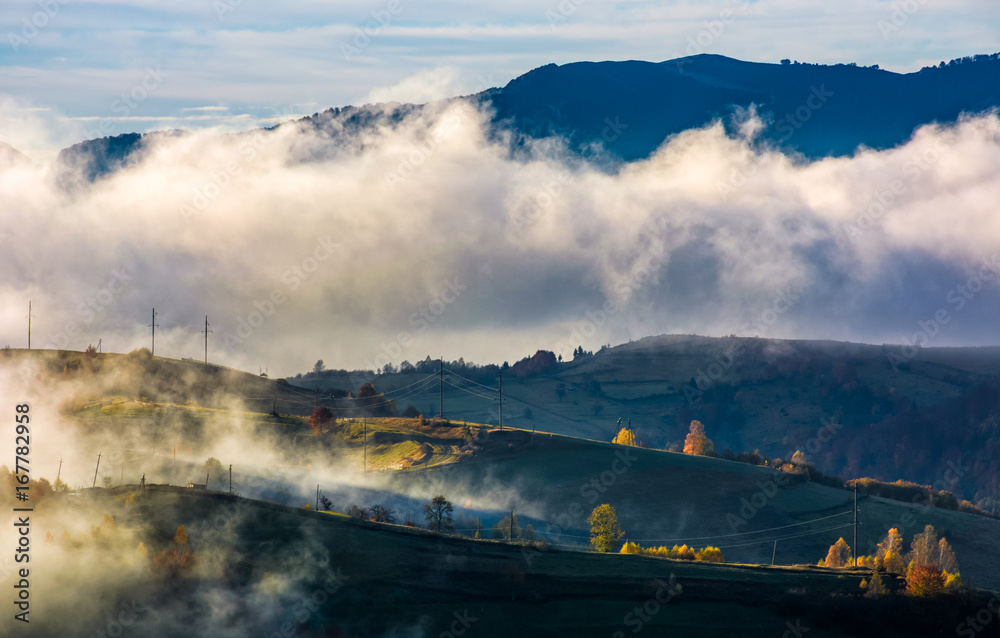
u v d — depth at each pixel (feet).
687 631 312.71
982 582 498.28
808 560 503.61
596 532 474.90
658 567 378.73
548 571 366.43
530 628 314.55
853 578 364.99
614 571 369.71
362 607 325.01
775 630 315.17
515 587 348.18
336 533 387.14
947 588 344.08
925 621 320.29
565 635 309.01
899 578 358.64
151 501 395.75
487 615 325.01
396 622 316.19
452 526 479.82
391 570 356.59
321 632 303.48
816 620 322.55
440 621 318.65
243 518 391.24
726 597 342.23
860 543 536.01
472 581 353.72
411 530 406.00
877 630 315.37
